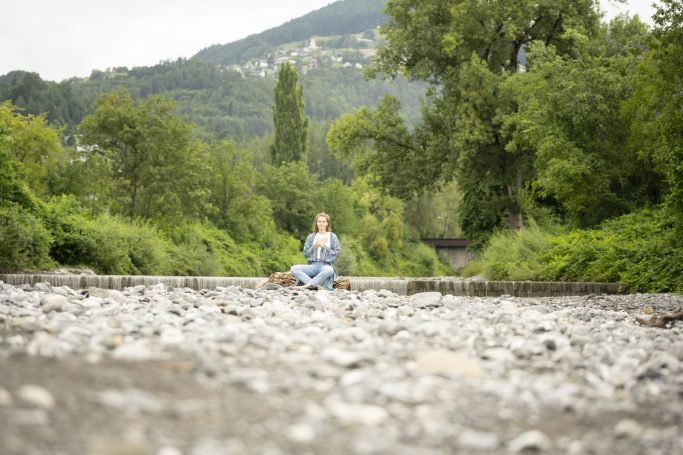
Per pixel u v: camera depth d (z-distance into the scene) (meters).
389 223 91.69
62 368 4.25
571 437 3.71
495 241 33.47
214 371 4.54
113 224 36.62
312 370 4.79
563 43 42.06
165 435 3.21
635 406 4.44
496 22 41.53
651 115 31.44
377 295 14.84
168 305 9.32
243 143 150.00
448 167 41.12
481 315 9.23
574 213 34.97
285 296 12.46
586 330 7.96
